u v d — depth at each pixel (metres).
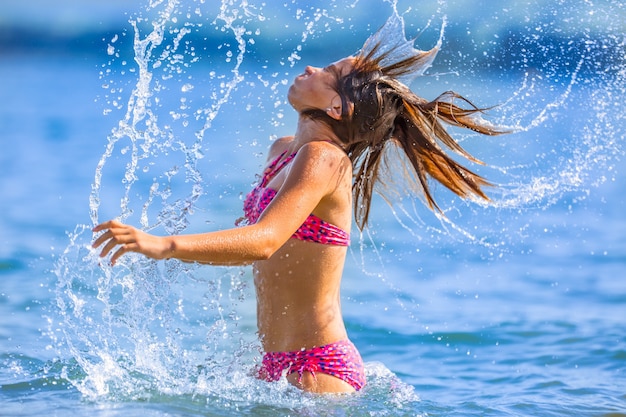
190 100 42.16
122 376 10.39
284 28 53.53
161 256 8.44
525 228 24.17
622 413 10.66
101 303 15.55
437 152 11.23
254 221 10.50
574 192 28.78
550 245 22.52
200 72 54.00
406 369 13.62
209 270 17.89
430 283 18.97
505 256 21.36
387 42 10.83
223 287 16.91
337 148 10.13
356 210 11.58
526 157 28.94
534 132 32.03
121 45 73.06
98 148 36.31
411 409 10.09
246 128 35.31
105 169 31.20
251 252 8.90
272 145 11.38
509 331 15.64
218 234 8.75
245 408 9.36
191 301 15.90
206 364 11.05
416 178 11.80
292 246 10.08
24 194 26.97
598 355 14.09
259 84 46.38
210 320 14.86
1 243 20.56
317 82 10.60
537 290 18.48
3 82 63.19
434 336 15.42
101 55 81.62
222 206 23.52
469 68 34.31
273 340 10.25
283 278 10.13
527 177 25.94
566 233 23.80
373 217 25.09
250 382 10.18
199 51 59.53
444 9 33.03
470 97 32.53
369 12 46.00
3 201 25.81
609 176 30.66
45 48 84.00
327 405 9.66
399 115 11.07
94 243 8.26
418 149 11.24
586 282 19.17
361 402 9.93
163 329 14.16
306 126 10.70
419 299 17.75
